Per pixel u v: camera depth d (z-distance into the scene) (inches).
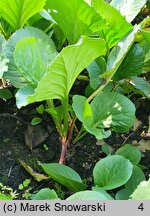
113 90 21.0
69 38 19.9
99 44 16.6
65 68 16.4
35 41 17.9
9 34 21.9
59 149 20.6
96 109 19.0
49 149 20.5
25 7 19.3
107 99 19.1
